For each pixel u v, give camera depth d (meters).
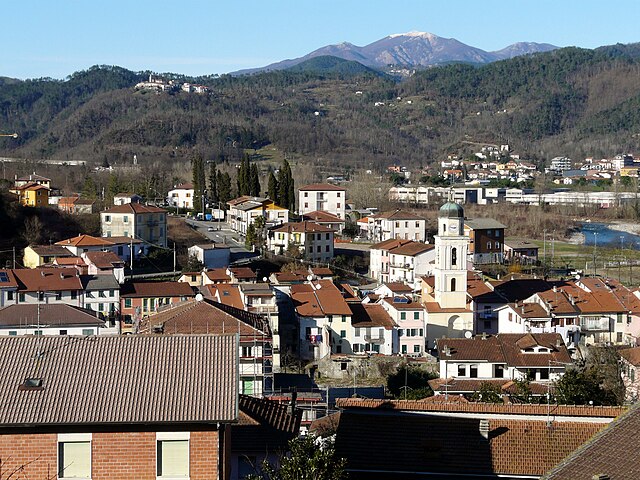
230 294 134.88
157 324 96.56
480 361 105.19
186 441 44.84
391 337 135.38
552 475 41.53
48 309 118.31
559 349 107.44
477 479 56.22
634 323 139.75
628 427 42.69
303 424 67.12
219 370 46.81
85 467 44.47
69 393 45.34
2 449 44.19
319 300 136.88
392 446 58.25
